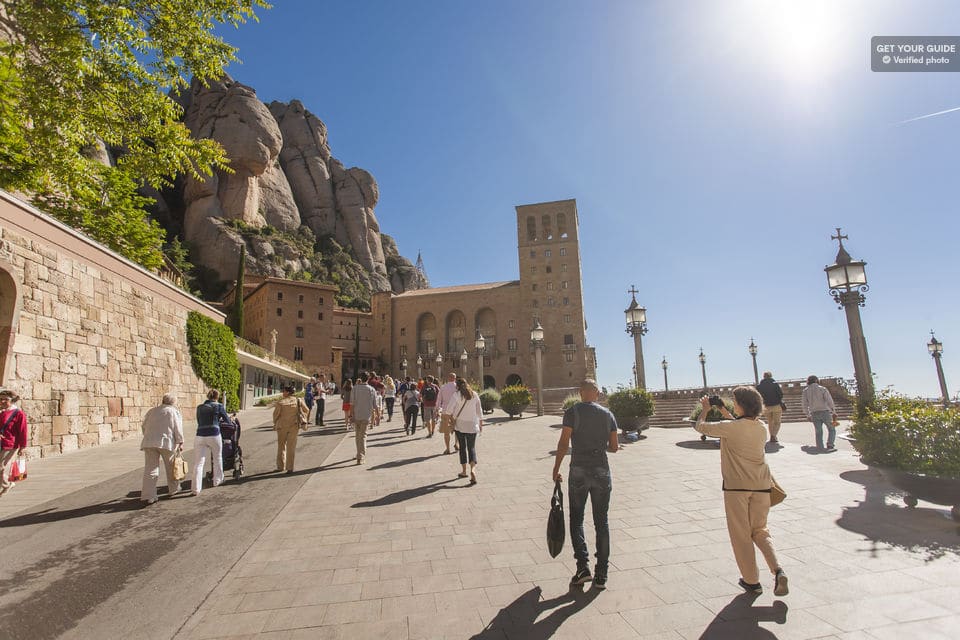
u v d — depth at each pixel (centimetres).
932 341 2209
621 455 1009
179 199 9062
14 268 1095
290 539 523
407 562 449
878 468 616
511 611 348
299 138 11688
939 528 506
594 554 431
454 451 1119
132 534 560
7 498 738
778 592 340
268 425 1852
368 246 11888
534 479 804
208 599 382
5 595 399
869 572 396
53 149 1235
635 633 310
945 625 307
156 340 1764
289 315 6794
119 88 1223
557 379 7800
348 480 827
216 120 9006
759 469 372
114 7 1142
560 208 8425
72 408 1260
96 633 334
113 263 1499
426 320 8919
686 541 490
